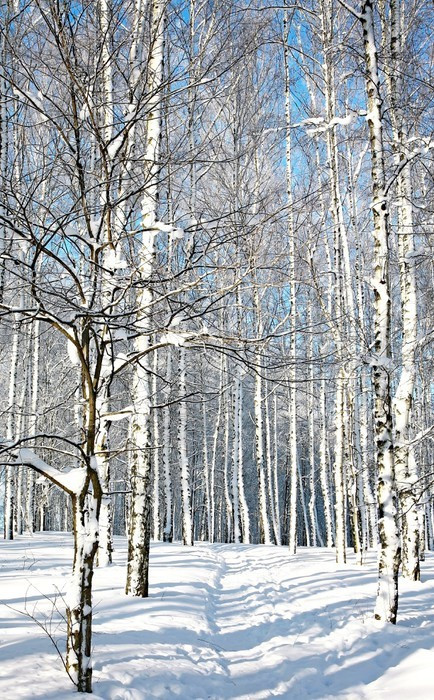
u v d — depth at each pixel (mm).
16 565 11219
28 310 4207
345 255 14430
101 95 4910
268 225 4867
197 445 35000
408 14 11453
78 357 4879
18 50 4312
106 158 4551
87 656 4211
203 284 4934
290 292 11711
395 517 7355
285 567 13766
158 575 10578
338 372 11242
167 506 23031
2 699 3752
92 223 4707
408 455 11406
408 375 11352
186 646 5922
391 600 7227
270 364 5184
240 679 5387
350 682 5301
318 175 14586
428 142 8000
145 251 5543
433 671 5215
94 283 4527
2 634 5535
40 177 4512
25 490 25844
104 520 12359
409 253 9422
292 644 6562
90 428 4574
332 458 32188
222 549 19891
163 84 4527
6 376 23375
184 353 17609
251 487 38875
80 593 4297
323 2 13203
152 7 5062
